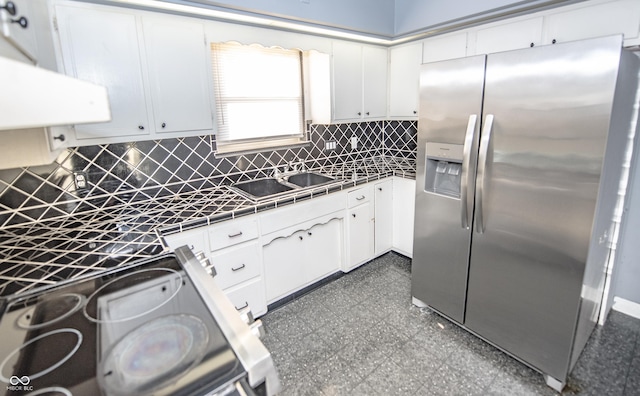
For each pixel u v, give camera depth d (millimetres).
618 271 2322
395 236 3271
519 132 1672
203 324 902
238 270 2172
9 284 1157
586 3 1958
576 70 1439
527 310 1809
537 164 1630
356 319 2391
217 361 765
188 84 2043
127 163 2141
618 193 1990
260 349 791
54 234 1685
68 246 1516
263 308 2373
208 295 1036
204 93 2117
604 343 2070
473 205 1943
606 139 1407
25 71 538
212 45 2389
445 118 2010
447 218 2127
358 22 2596
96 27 1699
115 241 1576
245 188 2674
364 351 2082
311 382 1858
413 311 2465
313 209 2525
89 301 1043
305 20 2299
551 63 1508
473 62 1797
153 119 1952
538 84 1564
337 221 2770
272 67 2740
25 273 1241
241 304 2240
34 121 555
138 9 1818
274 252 2385
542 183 1628
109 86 1782
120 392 691
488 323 2025
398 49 3125
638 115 1902
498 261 1892
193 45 2023
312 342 2174
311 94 3016
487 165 1831
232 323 892
